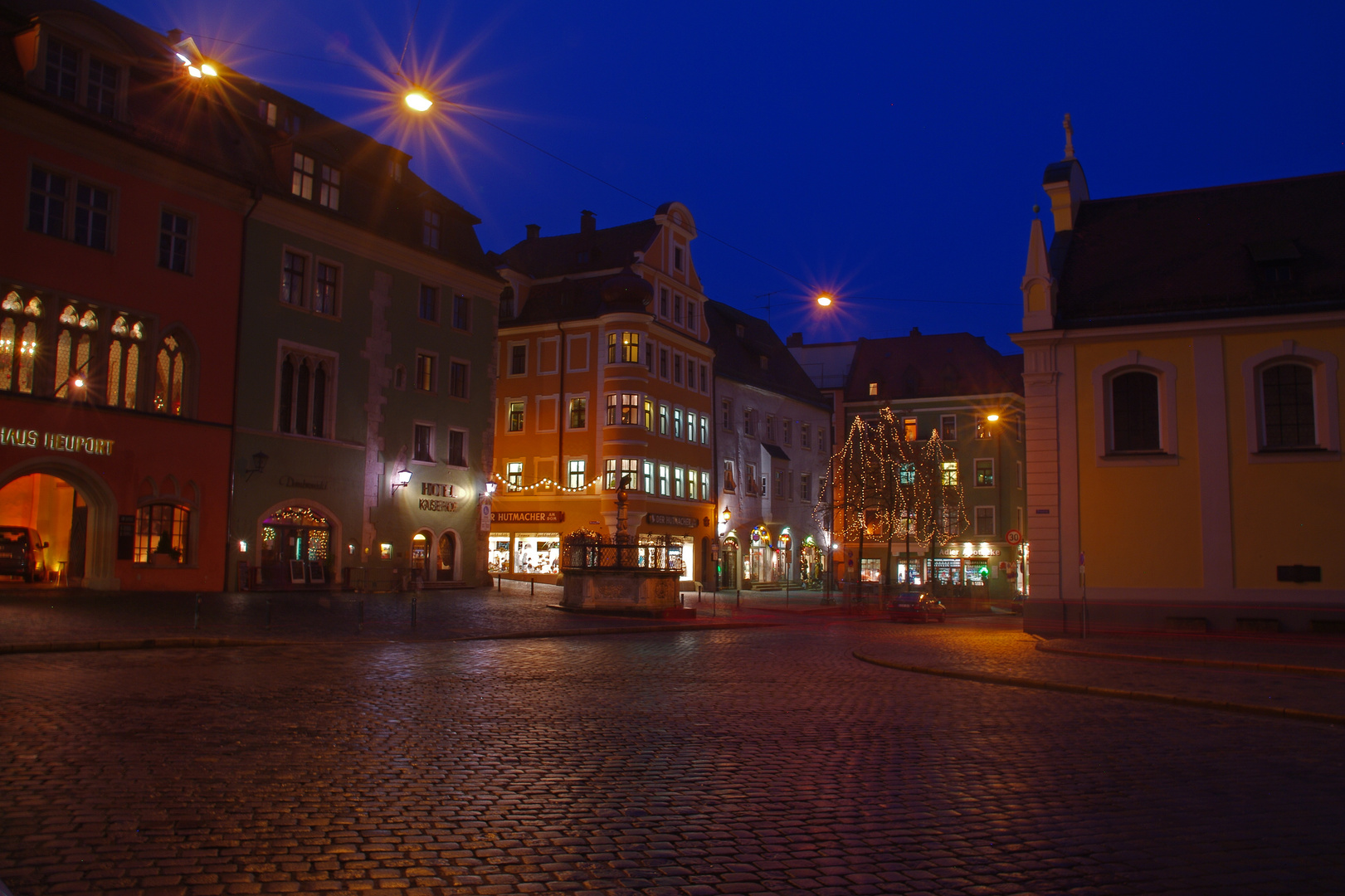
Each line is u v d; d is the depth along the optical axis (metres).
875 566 67.25
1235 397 26.42
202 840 6.09
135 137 28.75
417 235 39.25
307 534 34.25
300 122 36.59
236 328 31.77
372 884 5.43
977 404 67.88
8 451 25.61
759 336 69.31
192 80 31.89
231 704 11.35
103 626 19.73
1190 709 13.23
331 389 35.16
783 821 6.98
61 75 27.30
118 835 6.14
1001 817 7.18
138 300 28.86
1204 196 31.28
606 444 49.81
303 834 6.33
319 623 23.72
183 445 29.92
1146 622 26.42
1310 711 12.37
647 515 50.62
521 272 54.09
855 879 5.72
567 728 10.77
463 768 8.49
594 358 50.94
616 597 31.25
